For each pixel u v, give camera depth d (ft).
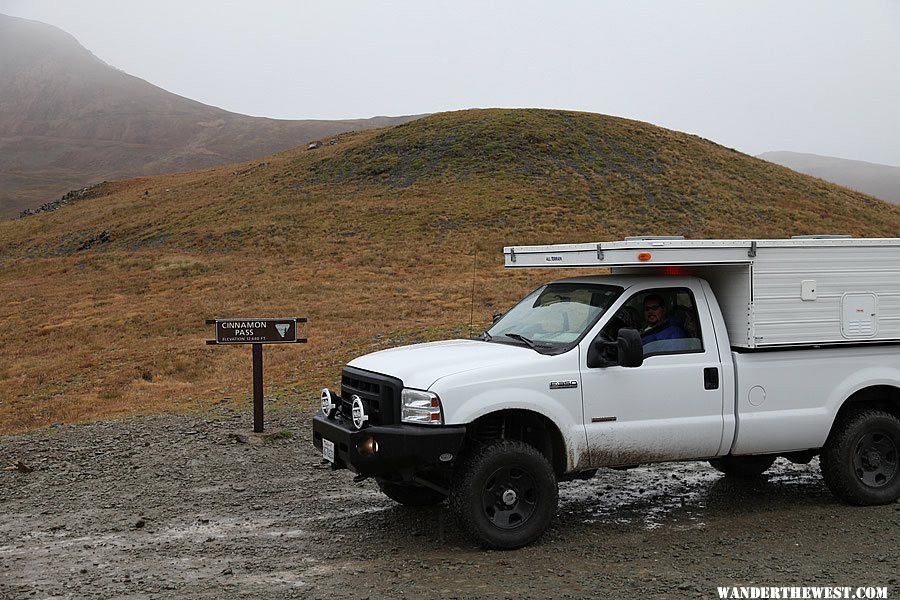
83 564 19.38
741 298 21.99
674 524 21.85
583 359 20.65
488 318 89.97
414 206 204.74
